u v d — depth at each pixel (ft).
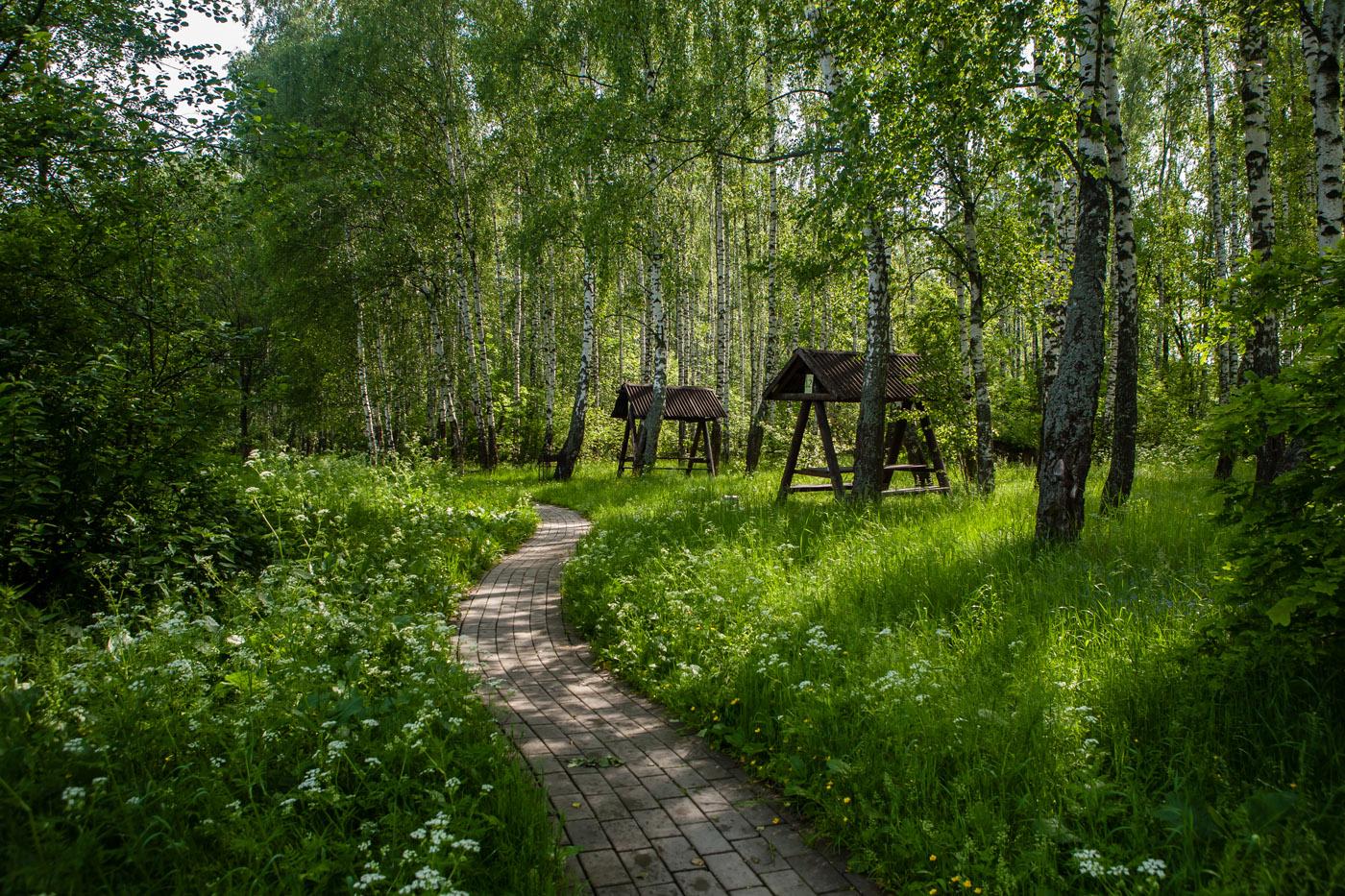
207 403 23.66
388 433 83.30
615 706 16.43
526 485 66.23
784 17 38.11
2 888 7.30
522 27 65.46
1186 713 11.33
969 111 25.61
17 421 16.05
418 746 11.12
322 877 8.52
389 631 17.39
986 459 38.68
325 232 71.82
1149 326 86.22
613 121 51.29
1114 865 8.60
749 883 9.63
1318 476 10.82
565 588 27.02
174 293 26.40
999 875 8.63
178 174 28.12
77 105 25.62
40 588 17.61
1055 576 19.08
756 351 96.89
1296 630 10.91
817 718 13.01
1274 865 7.99
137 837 8.52
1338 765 9.76
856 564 22.18
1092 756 10.85
